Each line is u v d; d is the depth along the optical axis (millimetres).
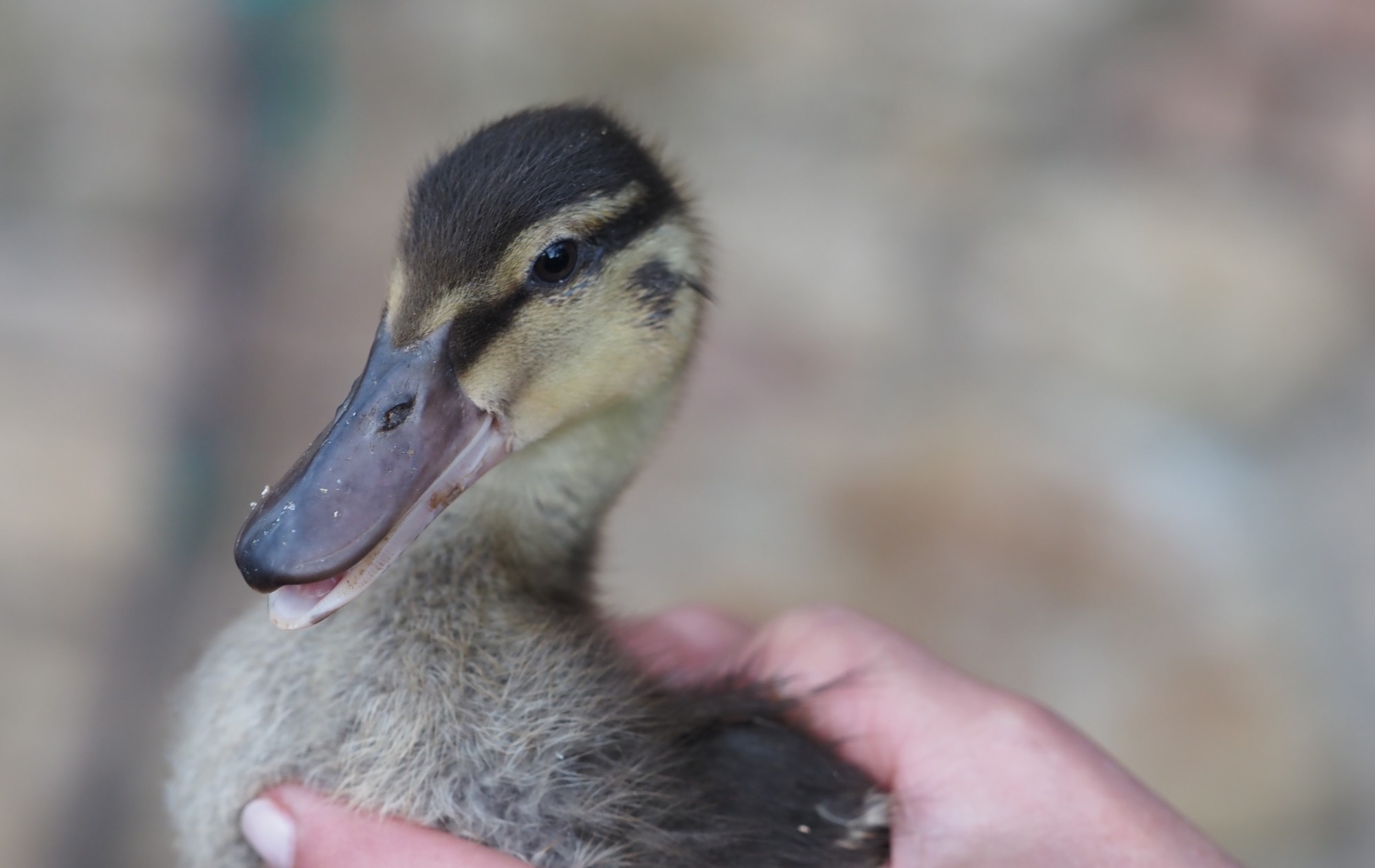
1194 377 834
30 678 604
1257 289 861
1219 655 679
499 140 421
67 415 690
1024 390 807
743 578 677
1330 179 954
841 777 419
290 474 400
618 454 438
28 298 741
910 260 871
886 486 730
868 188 915
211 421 698
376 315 766
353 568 397
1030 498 736
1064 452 770
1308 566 733
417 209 416
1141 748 644
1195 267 870
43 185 796
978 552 709
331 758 405
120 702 598
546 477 433
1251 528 759
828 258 860
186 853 419
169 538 654
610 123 435
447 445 407
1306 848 627
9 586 628
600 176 421
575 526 438
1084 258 875
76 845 566
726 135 933
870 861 416
